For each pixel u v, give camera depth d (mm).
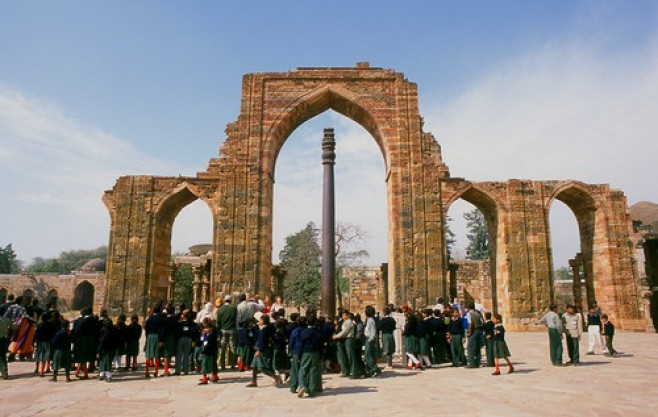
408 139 30219
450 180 29828
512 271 28922
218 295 27609
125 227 29000
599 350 20109
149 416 9141
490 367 15953
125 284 28250
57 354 13609
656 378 13039
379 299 43562
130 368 16141
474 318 16203
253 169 29500
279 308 17422
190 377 14445
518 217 29703
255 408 9836
